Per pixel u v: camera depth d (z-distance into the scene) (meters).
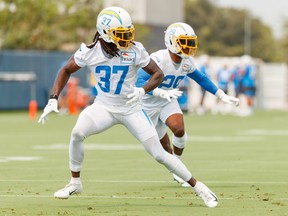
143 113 24.55
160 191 27.66
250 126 65.38
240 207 23.92
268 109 104.31
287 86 107.88
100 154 41.53
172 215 22.56
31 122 69.06
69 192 24.66
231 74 88.62
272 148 45.12
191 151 43.34
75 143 24.42
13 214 22.77
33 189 28.14
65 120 72.31
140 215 22.56
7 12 104.12
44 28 106.00
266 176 31.95
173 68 29.23
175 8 135.75
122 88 24.30
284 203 24.69
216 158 39.47
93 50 24.22
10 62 86.12
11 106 86.25
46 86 88.69
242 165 36.22
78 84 90.56
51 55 89.00
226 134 56.03
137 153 42.00
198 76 29.33
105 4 122.88
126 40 23.91
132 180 30.72
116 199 25.72
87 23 110.69
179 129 29.48
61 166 35.75
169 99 25.45
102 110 24.44
